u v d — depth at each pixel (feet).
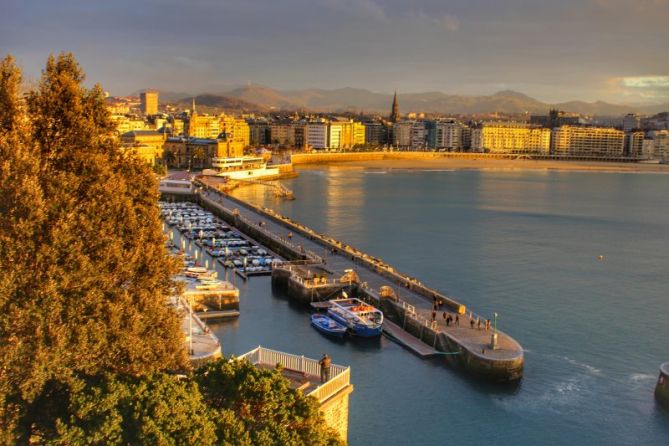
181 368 155.63
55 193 135.23
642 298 451.94
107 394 129.18
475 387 293.43
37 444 141.18
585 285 484.74
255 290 449.48
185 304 306.14
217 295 390.21
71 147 142.92
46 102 143.23
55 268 130.21
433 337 335.26
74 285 133.59
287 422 143.95
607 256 594.24
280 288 452.76
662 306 432.25
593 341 359.46
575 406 279.90
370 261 480.64
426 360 323.16
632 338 366.22
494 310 414.62
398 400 279.49
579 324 388.98
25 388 127.75
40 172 136.26
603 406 280.92
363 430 253.85
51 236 130.62
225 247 566.36
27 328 128.36
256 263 513.45
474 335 327.67
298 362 194.49
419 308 374.84
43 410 137.18
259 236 621.72
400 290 414.21
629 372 317.63
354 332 354.54
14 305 125.90
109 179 144.66
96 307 136.67
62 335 129.49
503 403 279.69
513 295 451.12
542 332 372.38
